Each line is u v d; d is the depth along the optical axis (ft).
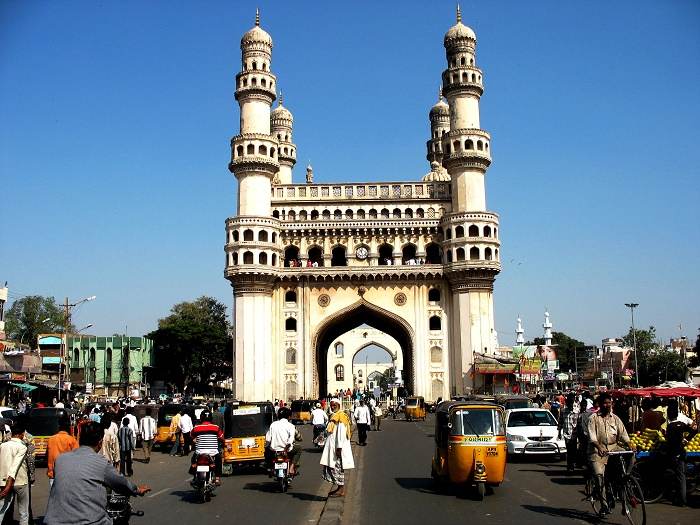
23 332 301.63
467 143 205.77
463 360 194.70
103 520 26.25
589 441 45.37
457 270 197.36
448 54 215.10
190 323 281.13
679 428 51.26
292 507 50.47
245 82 210.59
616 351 324.60
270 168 207.00
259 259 199.72
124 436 68.80
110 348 282.97
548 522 43.80
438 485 58.85
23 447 40.45
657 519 44.91
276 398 201.26
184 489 60.59
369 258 208.23
